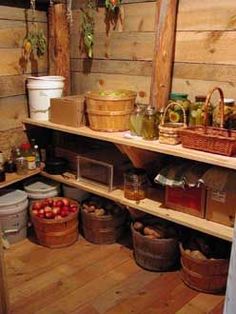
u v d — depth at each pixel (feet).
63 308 5.80
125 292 6.20
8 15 7.41
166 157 7.16
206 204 6.01
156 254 6.58
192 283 6.23
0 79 7.57
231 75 6.14
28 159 7.93
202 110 5.97
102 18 7.70
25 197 7.71
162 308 5.83
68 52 8.27
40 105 7.78
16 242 7.69
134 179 6.75
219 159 5.32
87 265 6.95
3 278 5.10
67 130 7.18
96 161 7.45
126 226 8.04
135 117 6.49
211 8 6.12
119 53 7.63
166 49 6.53
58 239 7.41
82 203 7.99
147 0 6.92
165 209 6.48
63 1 7.94
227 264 5.94
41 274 6.65
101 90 7.66
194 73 6.59
